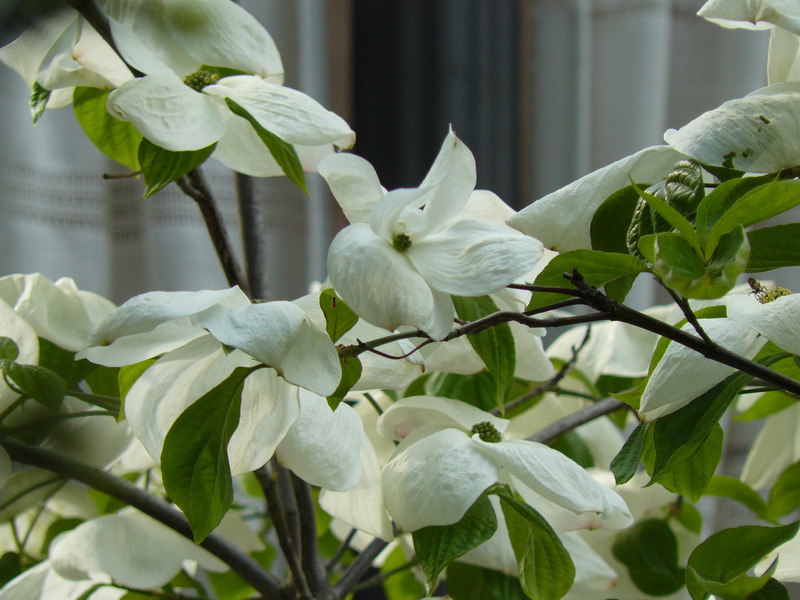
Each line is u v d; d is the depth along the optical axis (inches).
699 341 36.2
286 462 38.6
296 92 39.4
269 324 35.9
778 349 38.1
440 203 36.9
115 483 41.4
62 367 42.4
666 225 36.7
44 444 41.4
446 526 39.3
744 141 36.4
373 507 40.0
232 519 44.5
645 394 37.1
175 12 40.3
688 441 37.2
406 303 35.8
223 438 37.4
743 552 38.0
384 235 36.5
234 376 37.3
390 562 48.3
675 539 43.8
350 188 37.4
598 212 37.2
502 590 40.9
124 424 42.1
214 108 39.4
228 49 40.3
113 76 40.6
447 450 39.4
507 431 46.1
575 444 44.9
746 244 34.2
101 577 44.1
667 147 37.4
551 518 40.6
